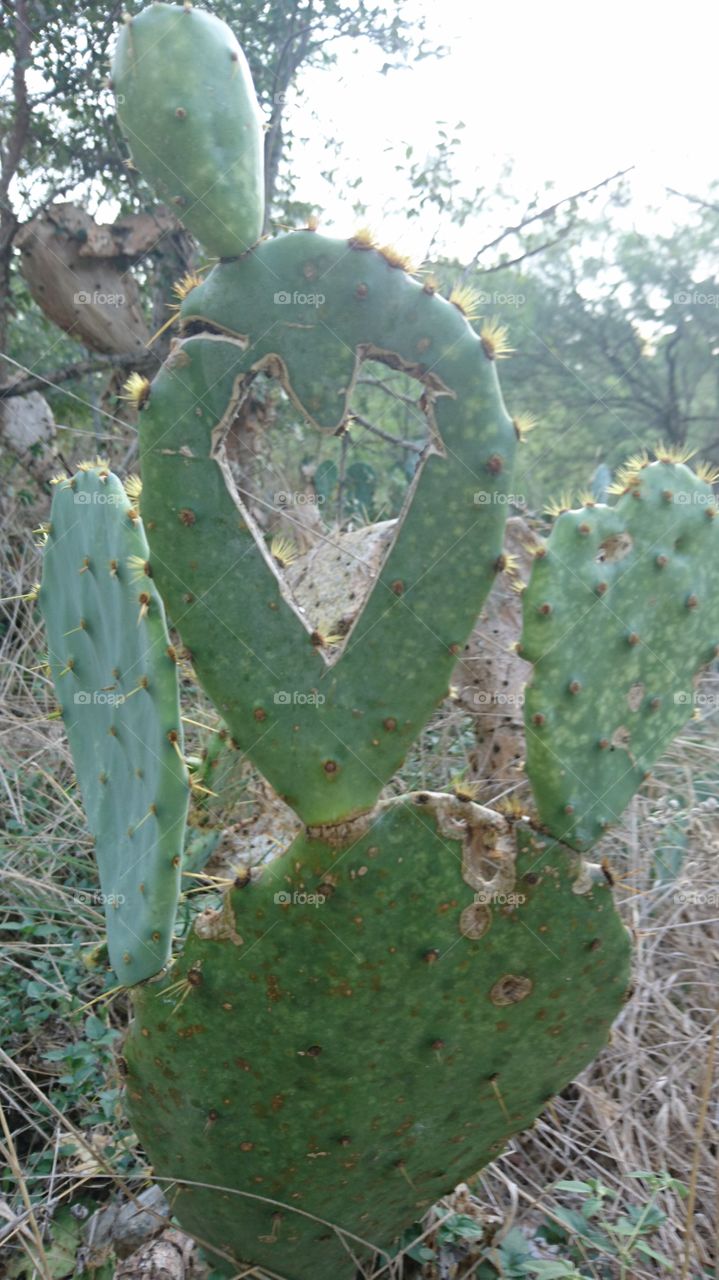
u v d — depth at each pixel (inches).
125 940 20.2
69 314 55.0
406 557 17.5
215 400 17.1
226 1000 18.5
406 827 17.6
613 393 90.7
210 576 17.5
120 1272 23.1
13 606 49.6
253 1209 20.9
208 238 16.8
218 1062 19.1
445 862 17.8
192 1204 21.5
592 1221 25.3
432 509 17.4
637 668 19.4
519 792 28.0
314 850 17.4
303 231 16.9
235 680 17.5
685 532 19.7
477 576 17.6
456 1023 19.2
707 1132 27.8
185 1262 23.5
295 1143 19.9
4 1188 26.9
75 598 23.7
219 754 27.5
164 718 19.3
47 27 55.7
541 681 18.5
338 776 17.4
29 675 45.7
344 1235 21.8
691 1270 24.1
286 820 28.4
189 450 17.3
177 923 30.3
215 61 16.9
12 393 56.5
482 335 17.3
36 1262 23.1
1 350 57.3
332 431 17.7
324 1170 20.3
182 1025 19.0
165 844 19.3
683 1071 29.2
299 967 18.0
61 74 57.2
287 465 57.4
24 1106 29.1
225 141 16.6
